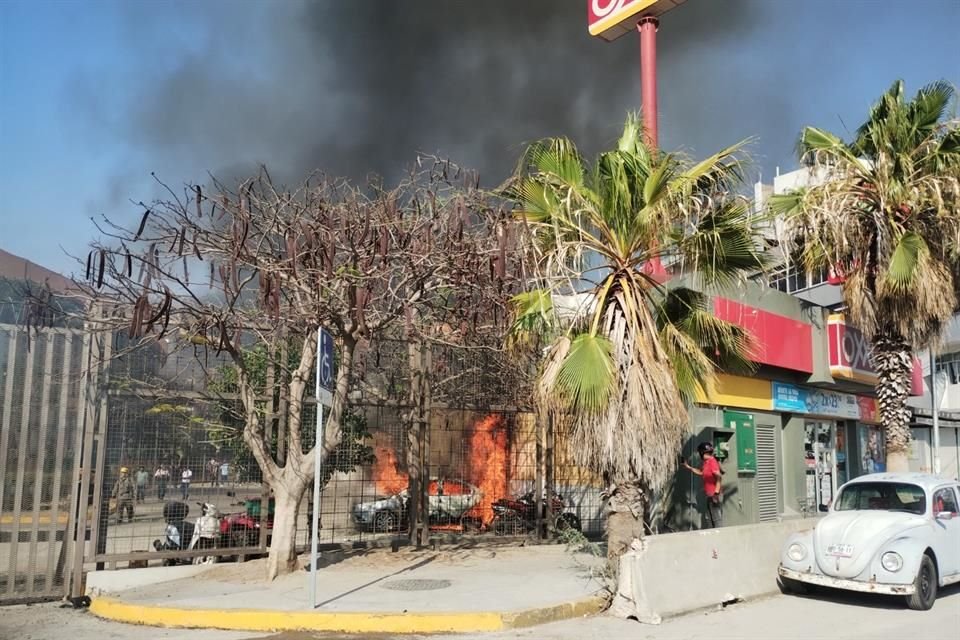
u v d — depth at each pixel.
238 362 10.84
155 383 11.17
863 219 15.66
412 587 10.20
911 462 34.84
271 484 11.17
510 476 14.26
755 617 9.50
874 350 16.30
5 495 10.15
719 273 10.91
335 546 12.78
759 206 16.70
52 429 10.45
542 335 11.03
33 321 10.33
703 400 15.23
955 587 11.91
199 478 11.52
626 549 9.97
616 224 10.49
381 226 9.96
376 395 13.20
